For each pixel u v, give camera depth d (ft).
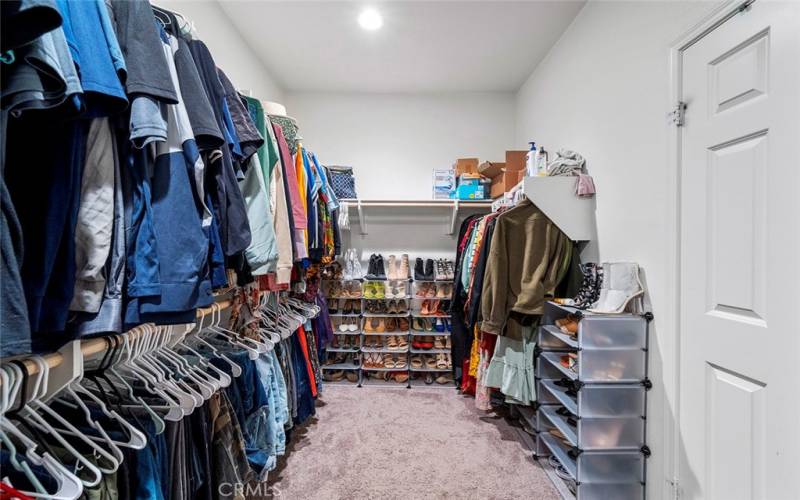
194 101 2.53
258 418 4.65
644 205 4.67
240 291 4.65
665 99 4.32
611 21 5.49
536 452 5.91
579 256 6.17
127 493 2.35
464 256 7.93
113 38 1.89
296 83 9.64
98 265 2.02
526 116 9.35
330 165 10.10
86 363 2.78
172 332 3.47
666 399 4.23
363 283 9.29
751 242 3.30
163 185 2.29
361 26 7.16
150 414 2.63
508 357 6.34
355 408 7.79
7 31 1.39
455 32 7.32
